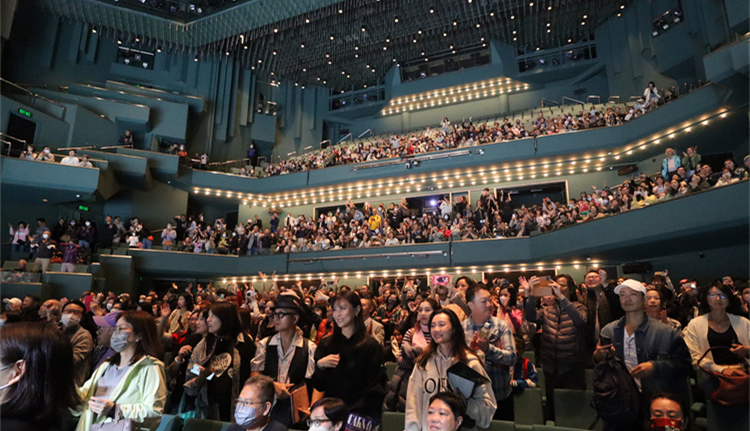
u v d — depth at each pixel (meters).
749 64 11.10
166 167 19.58
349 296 3.78
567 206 15.91
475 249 15.66
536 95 22.52
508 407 4.03
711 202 10.51
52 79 19.55
